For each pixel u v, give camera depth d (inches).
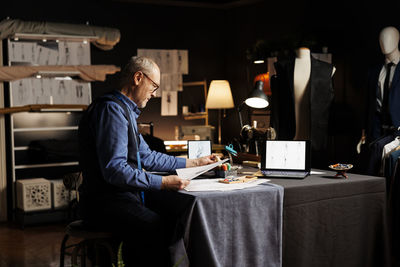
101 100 101.6
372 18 198.2
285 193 102.4
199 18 276.2
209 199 94.5
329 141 213.6
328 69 178.2
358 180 111.0
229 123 283.1
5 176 221.9
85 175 101.5
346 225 109.9
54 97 229.0
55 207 212.5
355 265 111.9
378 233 114.2
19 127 224.1
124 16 254.1
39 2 231.8
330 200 107.6
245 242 98.7
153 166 114.3
